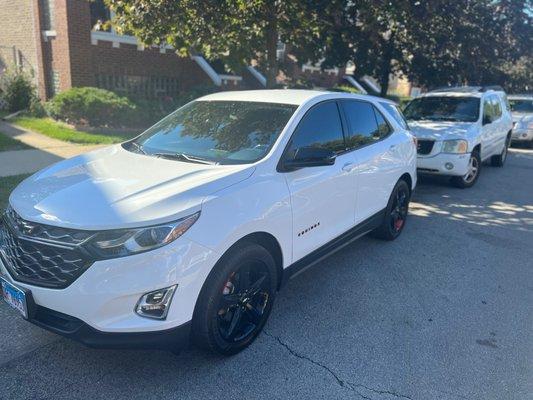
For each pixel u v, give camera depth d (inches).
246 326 138.9
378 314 163.6
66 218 112.4
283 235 143.8
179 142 163.0
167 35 331.6
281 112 163.0
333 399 119.8
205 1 308.0
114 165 144.6
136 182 128.5
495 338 151.8
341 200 175.6
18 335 141.0
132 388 120.5
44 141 429.4
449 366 135.8
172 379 124.5
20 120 530.3
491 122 407.2
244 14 327.6
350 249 225.0
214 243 118.6
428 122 378.0
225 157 148.0
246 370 129.5
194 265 115.1
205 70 701.3
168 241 111.5
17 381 121.3
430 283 191.3
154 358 133.0
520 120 636.7
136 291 108.9
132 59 620.4
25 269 116.0
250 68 788.6
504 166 488.4
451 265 211.5
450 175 356.2
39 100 594.6
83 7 557.3
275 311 162.4
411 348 143.8
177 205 116.3
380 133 215.0
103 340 109.3
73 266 109.0
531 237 257.3
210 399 117.8
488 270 207.9
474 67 510.6
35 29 596.1
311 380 126.6
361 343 145.2
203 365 130.7
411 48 498.0
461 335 152.6
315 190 156.9
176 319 114.3
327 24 396.2
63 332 111.7
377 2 336.8
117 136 470.0
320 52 454.6
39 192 127.7
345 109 189.8
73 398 116.3
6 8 643.5
